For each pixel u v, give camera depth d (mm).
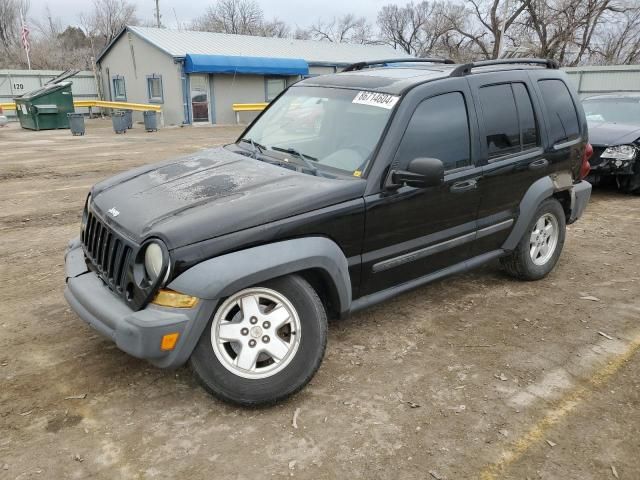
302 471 2752
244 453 2867
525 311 4621
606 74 24203
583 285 5223
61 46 54250
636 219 7734
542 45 39062
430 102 3969
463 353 3922
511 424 3150
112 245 3225
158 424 3074
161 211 3207
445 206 4051
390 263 3803
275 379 3176
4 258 5723
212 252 2969
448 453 2904
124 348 2932
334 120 4055
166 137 18906
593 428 3129
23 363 3645
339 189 3447
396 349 3951
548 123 4934
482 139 4297
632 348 4039
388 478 2721
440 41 47906
